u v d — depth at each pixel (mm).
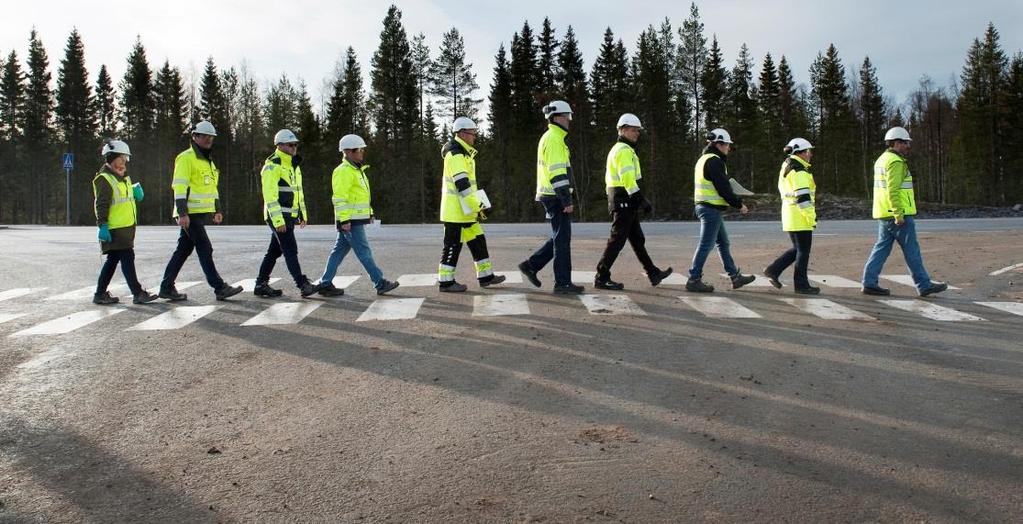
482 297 9156
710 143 9508
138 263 13844
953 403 4773
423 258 14125
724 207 9492
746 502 3291
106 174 8961
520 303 8609
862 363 5816
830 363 5816
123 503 3365
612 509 3230
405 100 57062
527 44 59125
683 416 4512
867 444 4027
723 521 3104
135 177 68438
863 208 42875
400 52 57312
